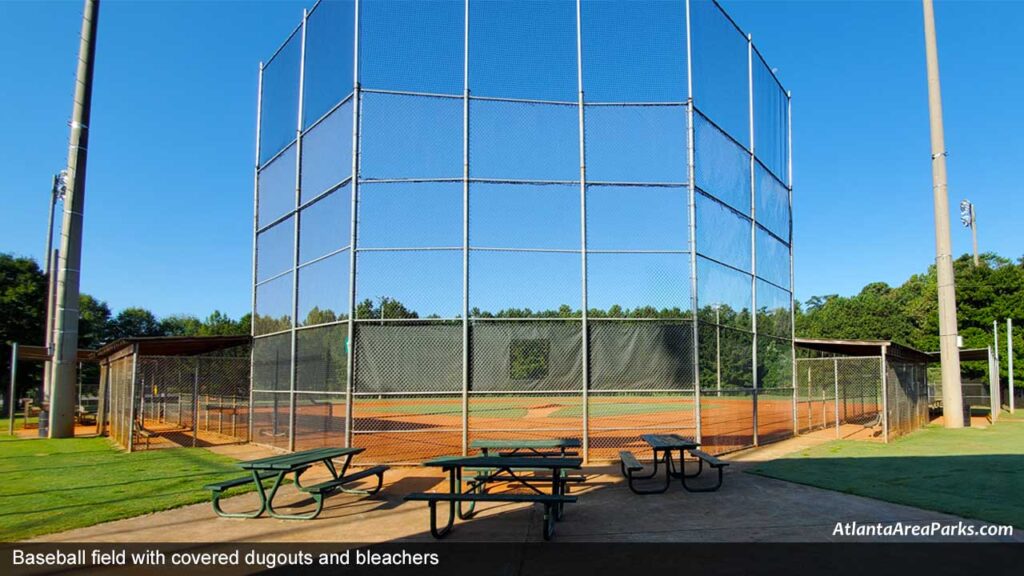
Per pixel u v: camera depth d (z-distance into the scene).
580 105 11.44
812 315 60.12
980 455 11.91
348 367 10.58
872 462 10.93
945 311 19.42
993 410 21.56
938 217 19.83
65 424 17.38
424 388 10.60
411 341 10.68
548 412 21.05
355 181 10.82
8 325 36.97
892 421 15.34
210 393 24.70
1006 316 31.69
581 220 11.19
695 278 11.19
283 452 12.66
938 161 20.05
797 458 11.49
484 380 10.65
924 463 10.81
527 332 10.84
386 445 13.08
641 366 10.96
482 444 8.95
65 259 17.78
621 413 19.56
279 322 13.27
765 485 8.80
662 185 11.35
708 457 8.56
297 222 12.59
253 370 14.65
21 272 38.66
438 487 8.95
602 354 10.94
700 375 11.17
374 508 7.61
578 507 7.51
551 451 11.19
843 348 16.03
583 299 11.01
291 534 6.39
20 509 7.53
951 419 18.95
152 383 22.89
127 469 10.77
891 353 15.59
